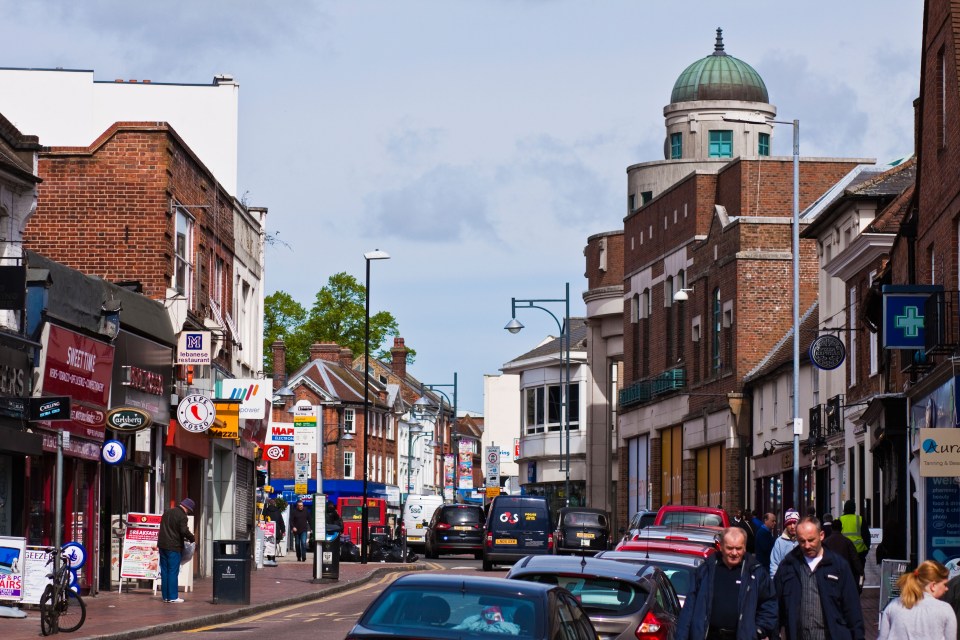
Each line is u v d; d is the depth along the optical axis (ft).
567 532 199.21
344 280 450.30
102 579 130.21
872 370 175.94
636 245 305.53
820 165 256.52
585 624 53.16
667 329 285.64
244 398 169.68
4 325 108.78
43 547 98.89
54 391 116.16
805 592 56.54
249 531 198.70
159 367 145.07
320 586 148.66
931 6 134.41
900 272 153.79
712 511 144.25
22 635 89.10
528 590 49.75
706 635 56.39
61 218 150.51
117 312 129.39
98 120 188.34
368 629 48.16
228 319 182.09
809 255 243.19
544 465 391.45
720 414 249.14
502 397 536.83
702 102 335.26
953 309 122.21
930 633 52.11
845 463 188.14
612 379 341.21
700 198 269.64
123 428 127.24
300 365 448.24
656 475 287.07
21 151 118.93
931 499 125.29
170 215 152.76
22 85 182.09
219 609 111.65
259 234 205.67
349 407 435.53
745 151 335.67
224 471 182.39
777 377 225.76
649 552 79.15
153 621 99.40
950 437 100.01
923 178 139.85
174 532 119.03
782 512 221.25
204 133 190.90
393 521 441.27
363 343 448.65
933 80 134.21
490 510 200.13
